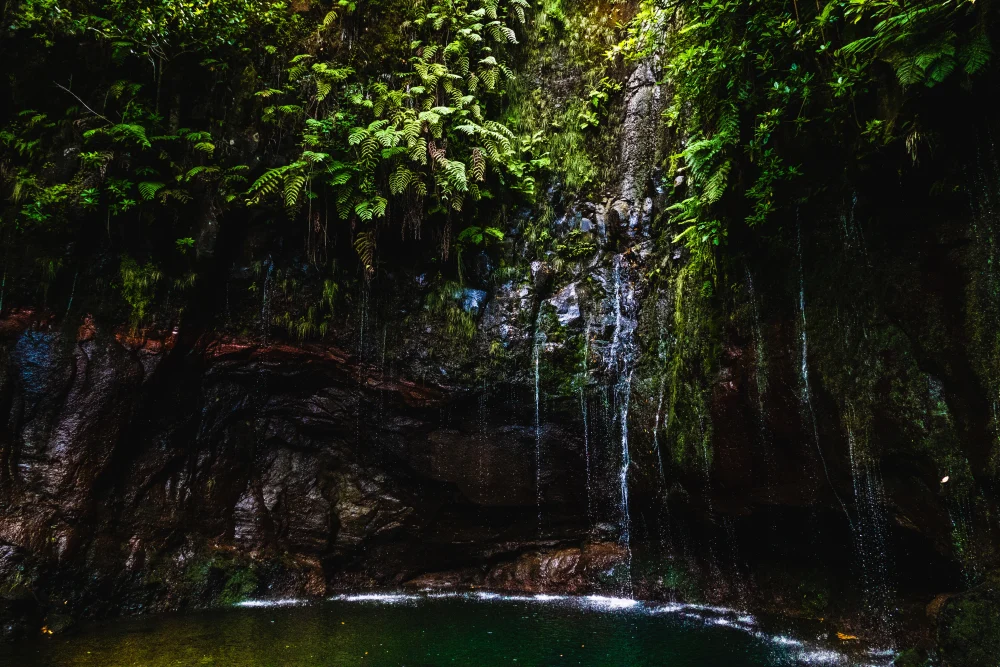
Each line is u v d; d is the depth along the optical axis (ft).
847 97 16.34
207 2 23.97
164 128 24.07
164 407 24.84
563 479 27.50
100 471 22.76
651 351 26.30
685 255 25.11
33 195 21.90
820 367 18.31
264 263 25.88
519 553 28.35
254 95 24.98
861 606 19.19
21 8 22.08
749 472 21.34
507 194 28.91
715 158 20.57
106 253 23.32
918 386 16.07
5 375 21.43
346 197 24.63
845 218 17.48
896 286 16.35
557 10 30.81
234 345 26.00
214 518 25.75
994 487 14.56
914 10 13.71
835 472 18.51
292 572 26.16
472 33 28.14
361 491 28.48
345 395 27.78
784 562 22.00
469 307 27.63
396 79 27.09
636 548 26.71
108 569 22.29
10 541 20.45
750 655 17.40
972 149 14.40
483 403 27.43
